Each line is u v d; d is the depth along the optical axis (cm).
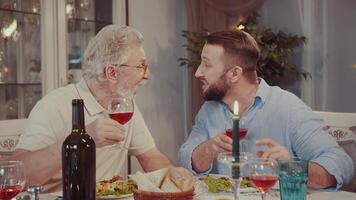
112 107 167
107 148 197
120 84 198
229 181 160
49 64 317
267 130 200
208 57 204
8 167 132
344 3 373
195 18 394
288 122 197
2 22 307
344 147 228
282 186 127
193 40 372
